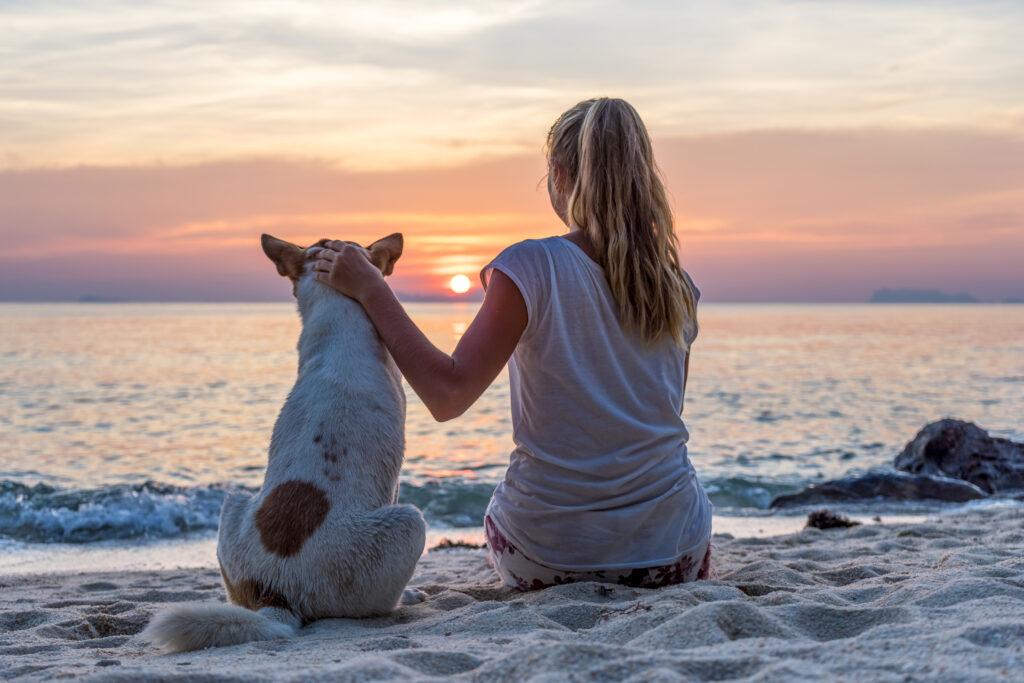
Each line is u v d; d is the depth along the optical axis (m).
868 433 17.86
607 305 3.09
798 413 21.61
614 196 3.07
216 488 9.41
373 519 3.15
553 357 3.07
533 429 3.21
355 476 3.21
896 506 8.81
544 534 3.27
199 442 16.84
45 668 2.50
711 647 2.22
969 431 11.11
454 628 2.89
